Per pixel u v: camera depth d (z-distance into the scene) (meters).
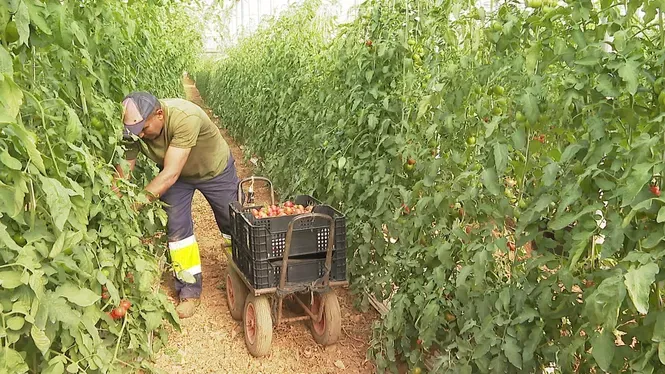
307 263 3.34
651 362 1.82
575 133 2.10
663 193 1.64
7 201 1.56
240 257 3.63
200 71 21.05
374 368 3.38
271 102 7.27
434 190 2.96
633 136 1.79
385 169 3.67
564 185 2.04
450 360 2.62
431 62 3.35
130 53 4.14
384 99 3.54
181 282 4.04
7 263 1.71
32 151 1.45
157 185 3.59
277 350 3.59
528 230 2.21
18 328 1.62
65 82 2.35
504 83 2.36
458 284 2.41
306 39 6.28
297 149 5.83
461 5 2.73
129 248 2.94
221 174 4.18
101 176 2.43
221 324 3.93
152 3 3.91
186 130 3.68
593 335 1.83
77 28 2.12
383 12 3.69
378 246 3.74
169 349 3.59
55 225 1.68
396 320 2.95
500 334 2.38
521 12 2.26
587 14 1.85
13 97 1.36
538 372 2.34
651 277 1.52
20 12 1.45
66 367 2.14
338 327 3.44
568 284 1.96
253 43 9.70
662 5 1.65
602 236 2.03
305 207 3.83
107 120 2.79
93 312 2.18
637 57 1.71
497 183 2.28
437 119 2.69
